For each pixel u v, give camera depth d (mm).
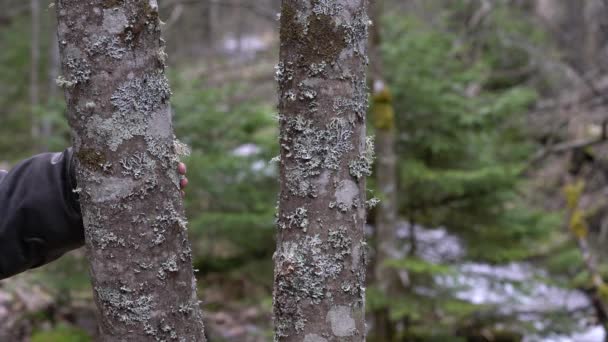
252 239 4727
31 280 4613
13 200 1172
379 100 4207
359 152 1117
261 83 5988
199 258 4883
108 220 1028
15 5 10438
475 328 4941
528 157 5422
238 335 4785
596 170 7109
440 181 4301
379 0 4203
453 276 4141
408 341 4680
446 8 7586
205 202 4785
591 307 5152
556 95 7434
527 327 4621
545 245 5137
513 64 7895
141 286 1043
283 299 1122
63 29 1008
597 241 6176
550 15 8930
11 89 9539
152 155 1037
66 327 4574
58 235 1178
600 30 8070
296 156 1097
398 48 4348
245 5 6125
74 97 1017
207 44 10820
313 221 1096
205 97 4762
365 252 1153
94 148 1017
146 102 1027
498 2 7977
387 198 4234
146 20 1020
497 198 4539
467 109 4512
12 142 8547
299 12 1075
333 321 1108
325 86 1078
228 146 4809
